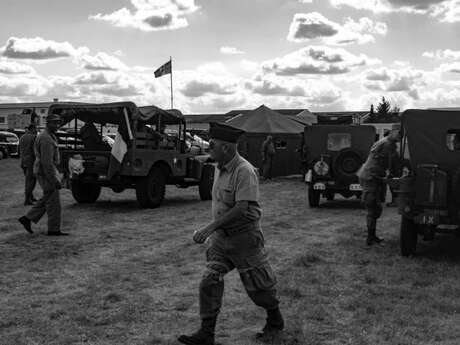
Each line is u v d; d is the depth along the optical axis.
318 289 6.40
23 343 4.66
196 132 42.19
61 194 16.48
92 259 7.98
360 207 14.47
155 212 12.96
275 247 9.02
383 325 5.12
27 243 9.01
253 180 4.34
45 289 6.39
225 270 4.46
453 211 7.91
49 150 9.45
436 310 5.64
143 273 7.18
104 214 12.52
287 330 4.88
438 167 7.94
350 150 14.02
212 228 4.22
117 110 12.95
